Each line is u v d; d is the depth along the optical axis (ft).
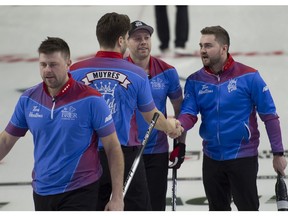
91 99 31.12
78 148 31.32
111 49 35.68
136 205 36.96
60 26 82.48
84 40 78.89
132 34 40.45
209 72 40.14
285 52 75.31
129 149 36.45
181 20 77.00
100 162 36.37
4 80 70.28
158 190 42.22
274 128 39.60
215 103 39.81
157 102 41.93
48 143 31.37
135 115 37.96
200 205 48.57
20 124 32.45
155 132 41.57
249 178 39.91
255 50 75.92
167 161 42.52
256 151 40.27
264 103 39.34
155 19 78.07
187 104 40.86
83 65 35.78
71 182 31.60
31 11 86.43
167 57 74.54
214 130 40.04
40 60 30.32
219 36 39.17
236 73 39.55
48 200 31.86
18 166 55.36
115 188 32.07
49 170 31.58
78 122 31.04
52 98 31.17
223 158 40.06
